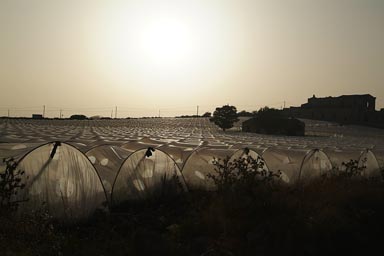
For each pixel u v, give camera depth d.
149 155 13.19
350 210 10.49
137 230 8.49
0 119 108.38
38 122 94.88
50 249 6.93
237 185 10.73
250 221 9.09
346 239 8.66
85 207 10.25
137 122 115.06
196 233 8.77
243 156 15.30
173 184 13.65
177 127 97.56
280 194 10.49
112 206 11.79
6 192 7.52
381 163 22.59
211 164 15.13
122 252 7.41
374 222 9.83
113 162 13.34
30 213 8.34
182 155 17.06
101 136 38.88
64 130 55.41
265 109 84.19
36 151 9.75
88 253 7.32
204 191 14.05
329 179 13.98
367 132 91.62
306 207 10.03
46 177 9.62
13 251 6.30
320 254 8.11
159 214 11.07
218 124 85.56
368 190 11.95
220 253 7.60
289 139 56.56
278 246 8.02
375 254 8.38
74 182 10.14
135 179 12.63
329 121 116.62
